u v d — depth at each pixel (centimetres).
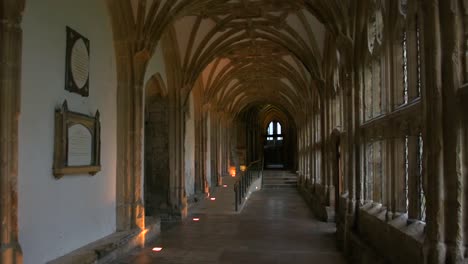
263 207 1745
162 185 1420
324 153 1456
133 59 971
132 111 967
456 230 410
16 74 546
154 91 1406
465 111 406
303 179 2308
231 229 1217
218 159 2348
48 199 654
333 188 1374
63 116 681
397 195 628
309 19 1337
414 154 571
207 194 1941
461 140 410
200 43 1455
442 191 419
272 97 2992
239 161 3419
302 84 2014
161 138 1430
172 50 1380
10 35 539
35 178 618
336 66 1266
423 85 438
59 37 689
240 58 1875
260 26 1447
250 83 2494
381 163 745
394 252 587
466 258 404
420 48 447
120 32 947
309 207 1745
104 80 884
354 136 883
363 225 819
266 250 943
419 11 445
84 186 786
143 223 991
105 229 886
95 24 841
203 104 1969
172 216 1397
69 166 708
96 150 819
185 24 1362
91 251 734
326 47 1377
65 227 710
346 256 878
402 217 610
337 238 1062
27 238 597
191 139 1795
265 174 3447
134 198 968
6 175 534
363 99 852
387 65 678
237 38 1559
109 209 909
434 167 423
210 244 1010
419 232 520
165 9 1012
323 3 985
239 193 1745
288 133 4497
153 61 1259
